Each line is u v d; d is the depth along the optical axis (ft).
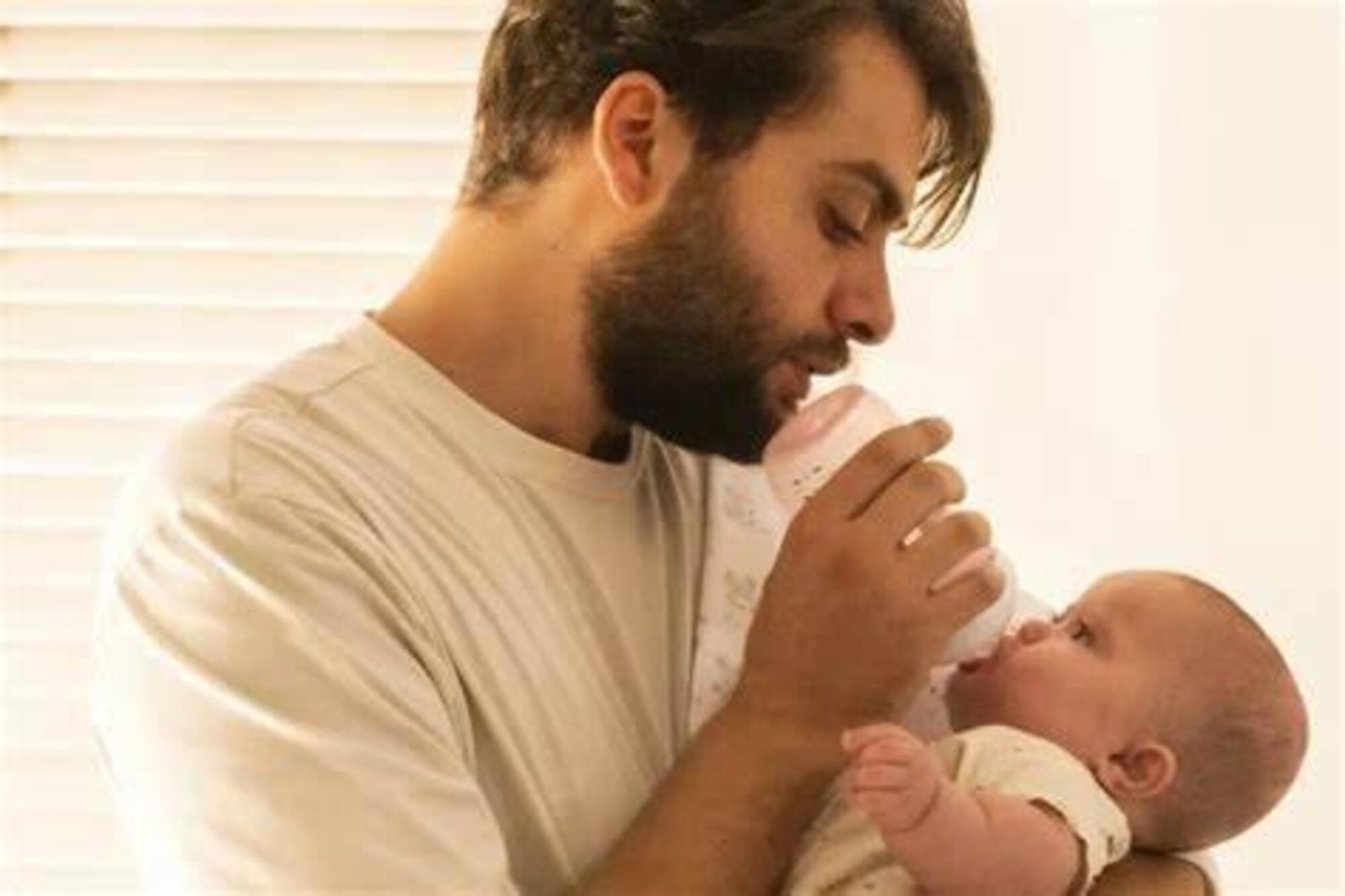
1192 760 4.43
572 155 4.26
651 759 4.17
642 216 4.18
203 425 3.90
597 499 4.30
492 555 4.01
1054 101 6.59
